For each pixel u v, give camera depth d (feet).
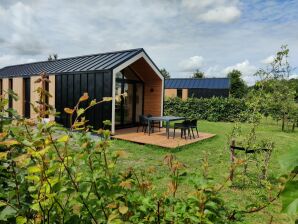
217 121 68.69
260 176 18.57
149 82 49.37
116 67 35.27
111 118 34.88
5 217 4.71
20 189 5.24
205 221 5.12
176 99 75.61
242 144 21.59
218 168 21.21
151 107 49.37
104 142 5.61
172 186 6.12
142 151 28.63
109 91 34.81
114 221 4.78
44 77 5.78
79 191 4.79
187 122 35.60
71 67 43.09
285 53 21.39
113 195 5.16
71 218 4.87
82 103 38.29
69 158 4.88
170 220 5.45
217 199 5.80
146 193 6.27
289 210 2.60
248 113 23.26
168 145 30.42
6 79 56.80
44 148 4.44
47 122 4.92
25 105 50.75
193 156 27.09
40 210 4.53
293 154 2.77
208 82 100.99
